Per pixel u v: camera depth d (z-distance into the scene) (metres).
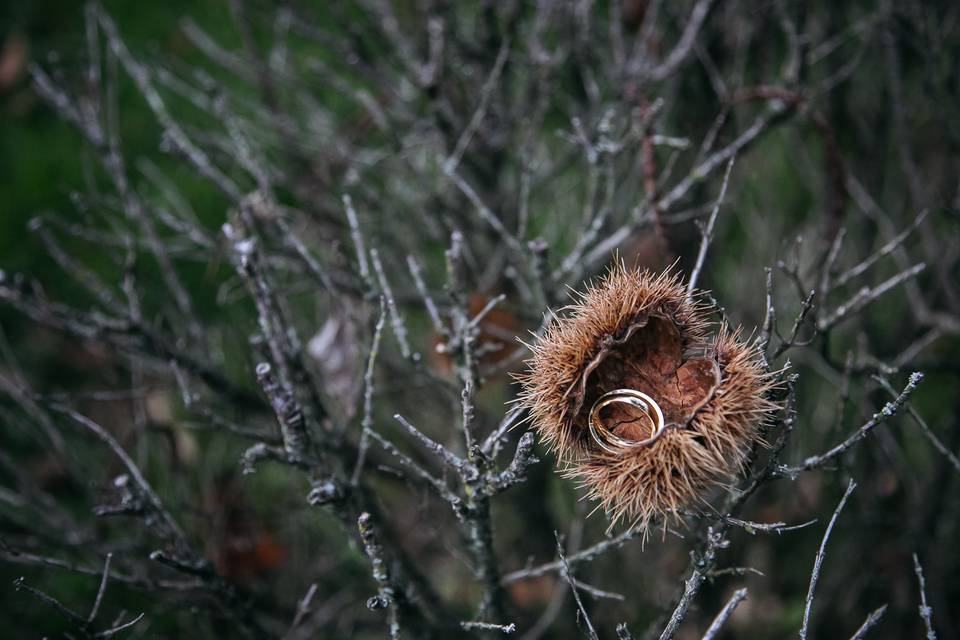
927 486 3.82
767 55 3.79
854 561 3.72
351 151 3.93
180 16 5.86
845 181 2.96
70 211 5.21
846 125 4.12
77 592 3.77
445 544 2.88
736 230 4.60
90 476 3.60
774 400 2.14
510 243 2.95
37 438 3.52
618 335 2.00
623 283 2.03
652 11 3.53
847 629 3.70
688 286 2.25
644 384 2.04
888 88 3.97
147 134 5.40
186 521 3.61
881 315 4.30
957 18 3.89
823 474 3.33
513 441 3.52
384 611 3.25
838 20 4.12
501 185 3.88
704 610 3.57
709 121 3.80
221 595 2.61
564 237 4.24
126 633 3.41
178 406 4.00
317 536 3.82
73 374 4.66
